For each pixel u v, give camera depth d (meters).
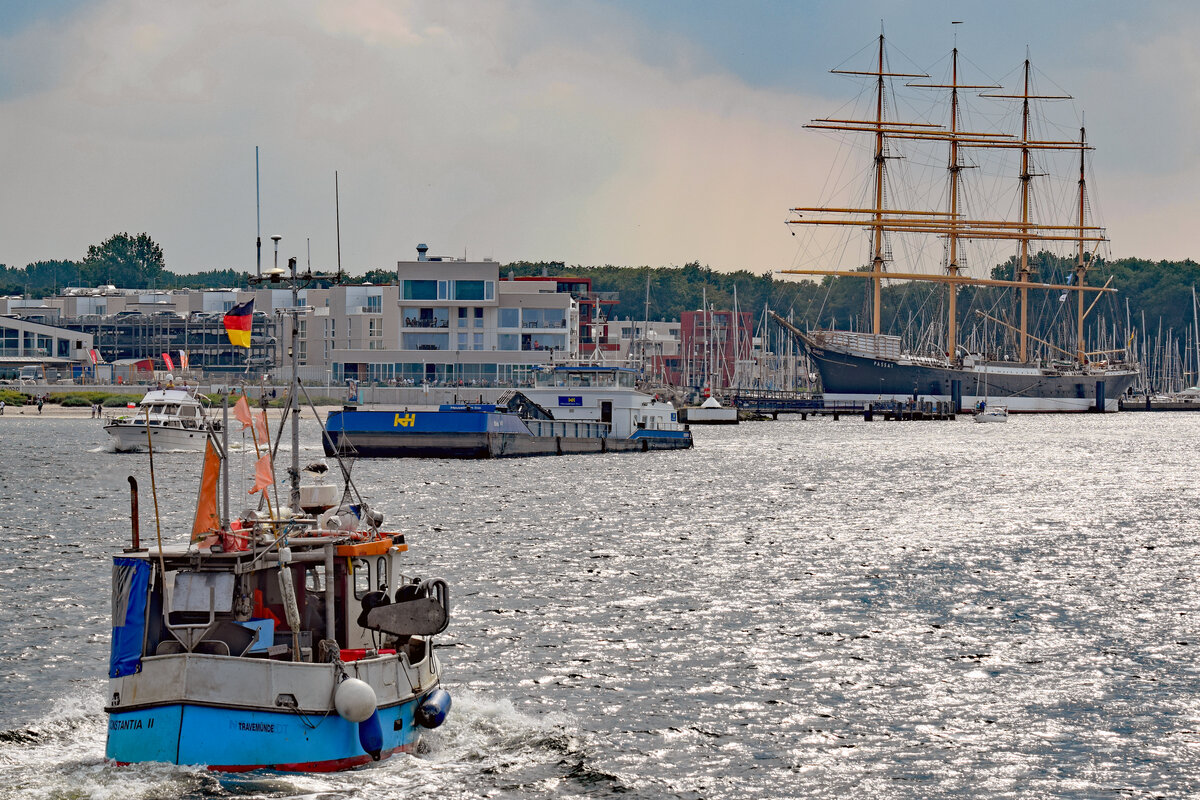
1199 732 54.88
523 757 49.59
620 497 154.25
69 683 57.94
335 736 43.97
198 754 43.09
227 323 50.75
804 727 54.97
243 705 43.09
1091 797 47.25
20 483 156.75
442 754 49.19
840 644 70.94
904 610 81.38
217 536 44.31
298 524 46.47
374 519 48.59
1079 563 103.69
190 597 43.69
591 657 66.44
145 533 109.38
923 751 52.09
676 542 113.19
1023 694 60.75
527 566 96.62
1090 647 71.06
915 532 124.56
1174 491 176.38
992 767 50.34
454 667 63.59
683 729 54.16
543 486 165.62
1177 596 87.69
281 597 44.59
